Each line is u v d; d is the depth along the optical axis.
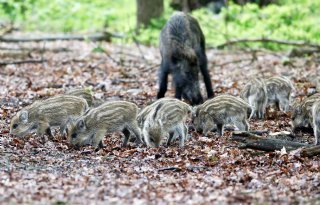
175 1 35.78
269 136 13.05
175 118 12.53
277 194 9.21
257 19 28.83
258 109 15.00
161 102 12.62
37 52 25.56
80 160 11.39
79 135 12.28
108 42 29.53
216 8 34.66
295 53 24.17
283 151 11.41
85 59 23.83
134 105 12.65
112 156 11.73
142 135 12.69
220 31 27.34
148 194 9.15
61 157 11.61
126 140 12.66
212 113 13.30
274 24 28.02
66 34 30.38
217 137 13.24
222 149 12.04
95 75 20.84
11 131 12.69
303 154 11.32
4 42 28.08
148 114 12.57
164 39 16.77
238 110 13.28
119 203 8.66
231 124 14.36
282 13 28.69
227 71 22.02
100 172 10.59
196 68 16.33
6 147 12.09
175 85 16.38
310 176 10.13
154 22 30.30
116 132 13.77
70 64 22.91
